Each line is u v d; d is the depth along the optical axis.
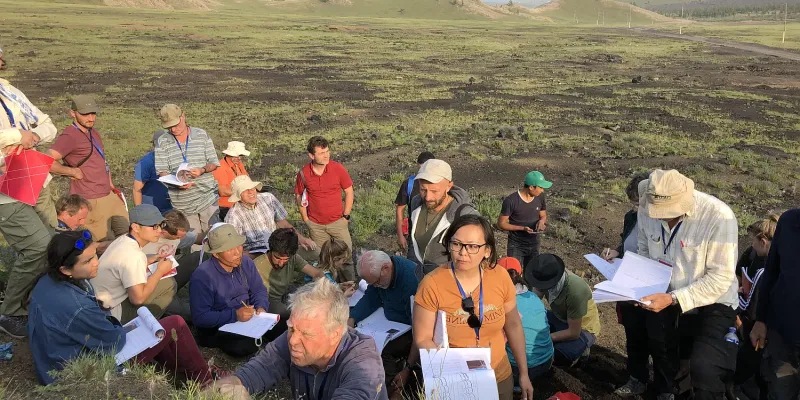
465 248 3.72
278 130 19.66
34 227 5.07
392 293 5.31
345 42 68.31
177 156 7.47
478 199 11.95
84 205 5.78
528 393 4.16
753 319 5.18
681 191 4.19
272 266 6.43
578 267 8.90
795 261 4.07
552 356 5.25
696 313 4.52
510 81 35.66
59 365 4.07
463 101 27.34
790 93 31.14
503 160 15.68
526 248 7.83
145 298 5.27
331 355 3.27
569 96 29.27
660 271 4.44
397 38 77.88
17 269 5.09
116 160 14.69
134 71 36.25
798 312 4.07
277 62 45.03
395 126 20.62
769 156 16.64
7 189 4.85
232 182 7.11
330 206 7.72
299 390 3.46
